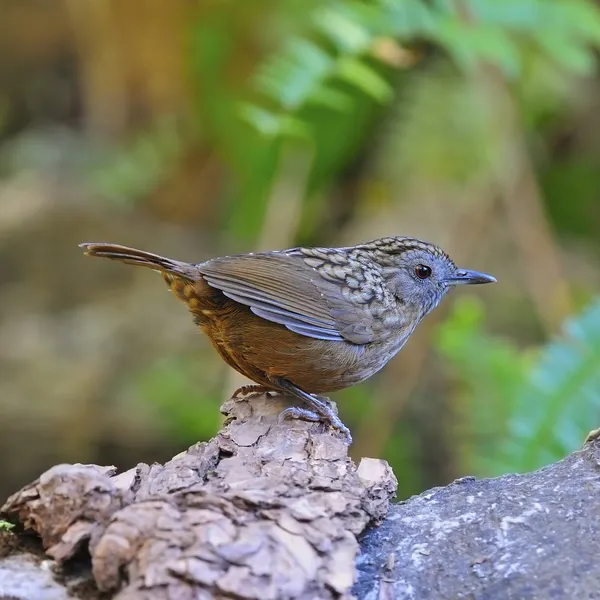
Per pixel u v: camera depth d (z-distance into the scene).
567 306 12.17
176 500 4.49
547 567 4.67
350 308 6.77
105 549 4.33
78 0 21.25
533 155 15.91
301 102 9.30
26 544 5.02
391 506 5.31
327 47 12.57
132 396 13.81
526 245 12.51
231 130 14.71
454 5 9.55
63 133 24.91
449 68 13.95
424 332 12.37
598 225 16.64
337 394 13.11
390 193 15.16
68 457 13.66
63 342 15.12
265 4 14.06
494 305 14.31
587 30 9.96
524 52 13.15
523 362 9.89
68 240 17.78
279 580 4.21
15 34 24.91
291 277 6.67
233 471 5.07
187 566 4.13
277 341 6.57
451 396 12.52
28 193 20.30
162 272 6.50
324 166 13.69
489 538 4.92
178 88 18.44
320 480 4.95
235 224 15.63
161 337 15.03
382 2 9.19
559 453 7.72
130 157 20.27
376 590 4.66
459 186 14.29
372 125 13.92
